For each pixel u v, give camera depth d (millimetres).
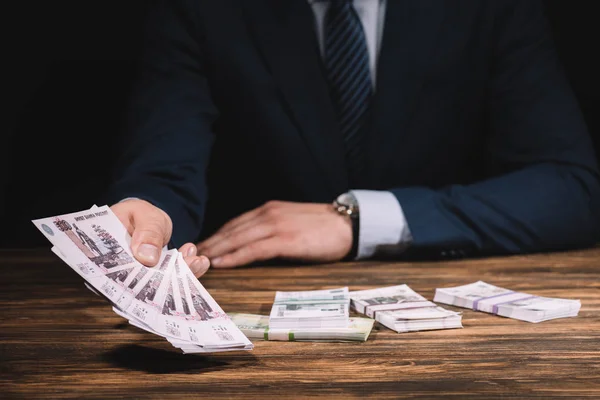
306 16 1638
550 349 830
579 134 1652
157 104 1562
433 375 744
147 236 910
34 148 2457
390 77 1652
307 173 1690
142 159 1396
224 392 701
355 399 679
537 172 1578
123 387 718
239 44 1641
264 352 827
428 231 1408
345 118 1675
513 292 1079
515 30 1713
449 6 1681
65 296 1131
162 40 1653
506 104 1721
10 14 2406
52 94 2451
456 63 1686
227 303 1074
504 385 714
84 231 881
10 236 2439
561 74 1739
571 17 2463
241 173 1763
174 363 792
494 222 1451
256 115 1671
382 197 1444
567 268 1332
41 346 859
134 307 792
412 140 1688
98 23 2443
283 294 1054
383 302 1016
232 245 1389
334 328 884
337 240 1407
